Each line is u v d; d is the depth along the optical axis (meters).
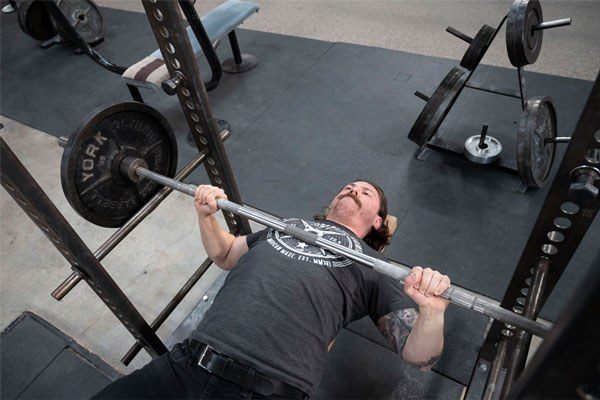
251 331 1.14
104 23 4.12
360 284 1.26
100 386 1.69
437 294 1.00
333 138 2.69
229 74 3.29
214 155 1.65
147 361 1.82
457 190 2.30
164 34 1.29
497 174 2.35
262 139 2.75
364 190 1.55
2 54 3.83
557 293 1.83
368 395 1.56
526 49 1.99
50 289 2.09
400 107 2.83
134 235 2.30
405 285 1.02
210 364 1.13
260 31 3.72
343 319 1.24
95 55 2.93
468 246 2.06
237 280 1.25
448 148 2.45
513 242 2.05
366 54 3.32
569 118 2.58
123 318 1.47
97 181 1.37
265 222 1.26
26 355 1.79
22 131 3.05
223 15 2.90
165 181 1.41
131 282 2.10
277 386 1.11
